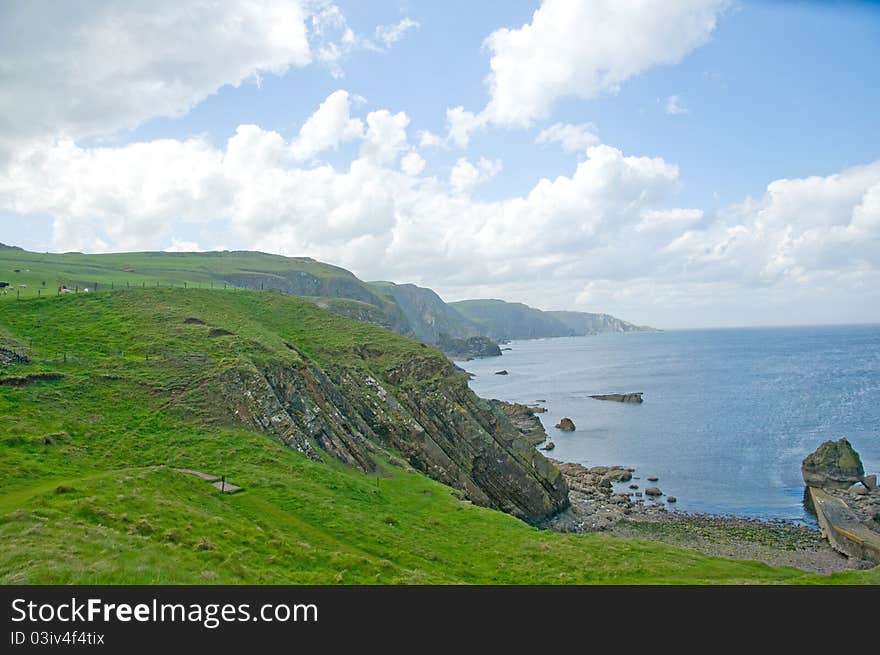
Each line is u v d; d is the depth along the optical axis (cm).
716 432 12838
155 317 8419
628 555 4241
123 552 2461
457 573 3588
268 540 3206
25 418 4822
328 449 6294
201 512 3391
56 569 2153
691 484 9225
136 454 4794
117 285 14212
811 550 6475
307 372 7450
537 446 12144
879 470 9462
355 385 8269
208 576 2416
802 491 8725
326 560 3120
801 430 12712
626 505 8288
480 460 8069
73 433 4881
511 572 3706
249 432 5681
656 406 16575
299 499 4178
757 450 11175
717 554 6366
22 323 7462
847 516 7012
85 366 6238
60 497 3136
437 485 6125
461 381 9075
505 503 7812
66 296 8888
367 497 4972
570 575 3656
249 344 7612
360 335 10162
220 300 10512
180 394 6022
